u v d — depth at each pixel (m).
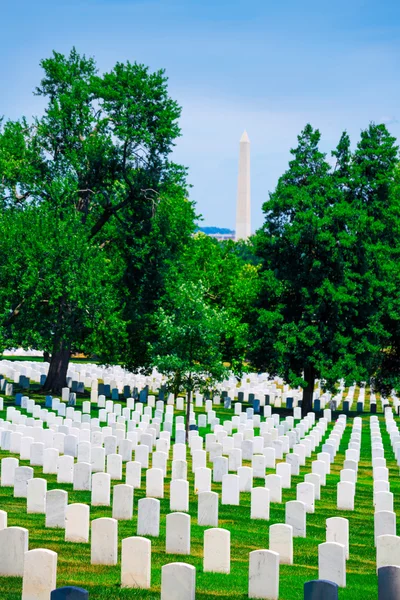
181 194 62.03
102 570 19.20
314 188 62.19
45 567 16.72
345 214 60.09
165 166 59.72
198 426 48.59
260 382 80.38
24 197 58.56
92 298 52.41
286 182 63.78
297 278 61.62
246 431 41.31
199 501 24.83
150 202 60.59
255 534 24.41
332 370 59.75
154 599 17.05
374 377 71.69
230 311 65.62
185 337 44.53
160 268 61.75
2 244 52.19
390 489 33.72
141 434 38.31
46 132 57.88
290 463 34.81
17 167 56.25
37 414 45.44
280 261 62.78
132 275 61.94
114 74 58.88
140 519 22.83
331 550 19.11
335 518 22.20
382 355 67.88
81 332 57.19
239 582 18.86
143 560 17.95
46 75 60.38
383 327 65.00
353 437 42.06
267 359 62.84
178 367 43.84
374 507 28.89
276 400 66.12
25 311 53.50
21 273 52.34
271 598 17.56
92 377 68.94
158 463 32.84
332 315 61.16
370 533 25.64
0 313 53.34
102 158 58.19
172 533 21.08
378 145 66.31
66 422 40.50
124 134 56.47
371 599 18.22
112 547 19.55
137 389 61.31
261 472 33.91
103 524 19.58
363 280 61.81
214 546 19.67
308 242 60.84
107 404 51.03
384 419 61.09
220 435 40.44
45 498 24.56
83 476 28.88
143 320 61.19
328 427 54.62
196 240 71.38
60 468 30.27
